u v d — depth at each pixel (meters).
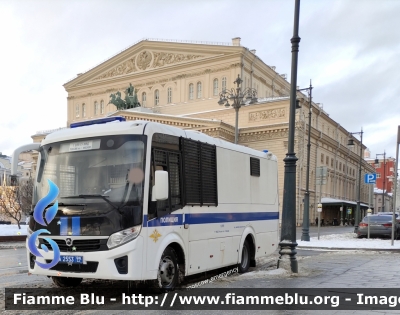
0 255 16.11
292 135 10.76
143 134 7.39
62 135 7.97
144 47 67.56
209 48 60.94
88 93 73.19
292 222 10.38
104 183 7.29
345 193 75.12
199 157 8.89
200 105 61.03
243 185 10.80
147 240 7.10
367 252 16.27
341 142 78.88
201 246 8.73
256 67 62.41
